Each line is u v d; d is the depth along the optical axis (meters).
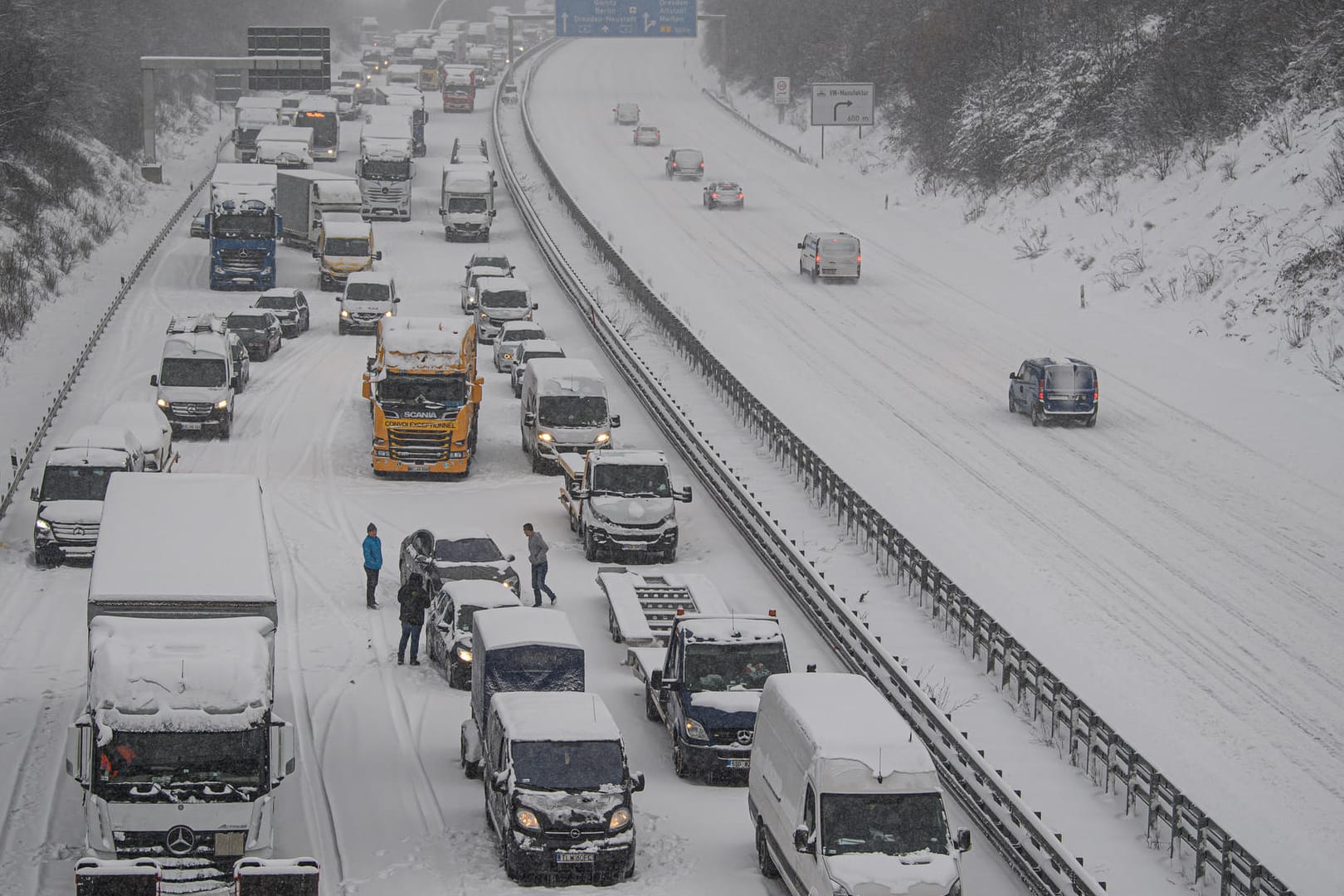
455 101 151.25
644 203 105.94
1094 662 32.56
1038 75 103.00
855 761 21.62
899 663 28.89
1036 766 27.55
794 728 22.83
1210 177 77.31
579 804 22.88
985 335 67.75
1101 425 52.78
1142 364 61.72
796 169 122.88
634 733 29.59
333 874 22.80
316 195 85.81
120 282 74.12
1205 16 90.19
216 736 22.34
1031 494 44.81
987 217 93.38
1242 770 27.88
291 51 109.44
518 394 59.19
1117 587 37.19
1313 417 53.19
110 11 135.88
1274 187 71.44
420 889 22.39
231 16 184.25
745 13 180.88
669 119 149.62
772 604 36.66
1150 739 29.02
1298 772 27.86
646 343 65.31
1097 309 71.88
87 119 110.56
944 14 121.75
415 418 47.06
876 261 86.38
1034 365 53.19
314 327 70.00
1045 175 91.75
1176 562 39.00
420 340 47.72
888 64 136.00
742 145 135.12
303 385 59.03
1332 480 46.22
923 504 43.78
